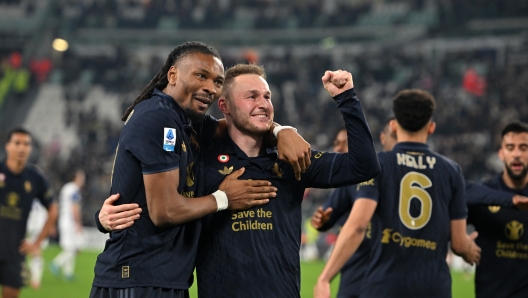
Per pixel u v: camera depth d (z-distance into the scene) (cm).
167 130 340
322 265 1711
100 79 3116
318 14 3200
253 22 3312
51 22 3300
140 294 338
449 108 2364
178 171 343
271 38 3222
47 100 2994
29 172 787
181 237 351
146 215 345
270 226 366
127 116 383
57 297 1059
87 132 2698
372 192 432
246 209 364
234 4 3366
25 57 3145
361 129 363
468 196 479
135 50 3316
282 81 2897
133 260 342
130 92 2964
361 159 365
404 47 2833
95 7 3378
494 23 2717
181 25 3350
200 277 367
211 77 359
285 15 3266
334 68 2950
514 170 477
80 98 2964
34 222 1500
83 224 2211
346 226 432
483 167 2070
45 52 3180
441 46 2769
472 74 2428
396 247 428
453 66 2688
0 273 762
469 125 2284
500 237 471
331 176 379
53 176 2430
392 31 2995
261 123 370
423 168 439
